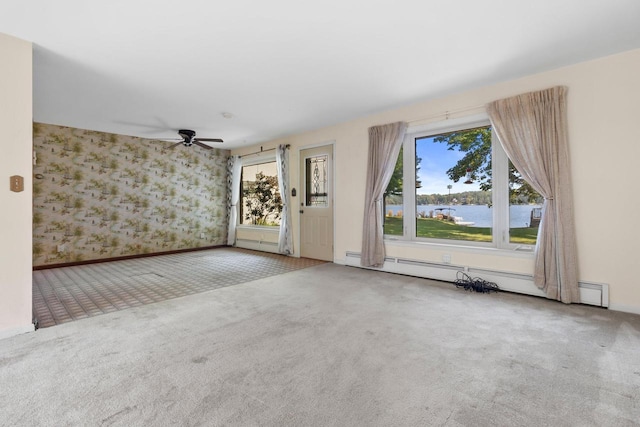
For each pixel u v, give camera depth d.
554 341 2.14
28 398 1.51
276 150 5.97
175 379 1.68
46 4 1.97
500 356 1.94
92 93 3.57
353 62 2.86
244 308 2.84
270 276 4.13
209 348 2.05
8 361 1.87
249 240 6.84
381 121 4.38
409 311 2.75
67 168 4.99
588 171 2.86
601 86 2.79
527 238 3.34
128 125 4.96
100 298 3.17
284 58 2.78
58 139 4.90
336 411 1.42
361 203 4.65
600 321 2.50
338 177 4.94
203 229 6.84
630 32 2.37
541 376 1.71
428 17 2.18
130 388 1.60
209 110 4.23
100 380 1.67
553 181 2.96
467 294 3.26
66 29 2.27
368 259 4.43
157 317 2.62
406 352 1.99
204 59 2.78
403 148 4.26
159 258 5.64
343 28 2.31
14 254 2.28
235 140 6.24
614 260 2.76
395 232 4.39
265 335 2.25
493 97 3.40
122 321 2.53
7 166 2.27
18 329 2.27
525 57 2.77
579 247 2.92
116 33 2.34
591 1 2.00
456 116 3.67
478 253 3.56
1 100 2.26
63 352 1.99
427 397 1.53
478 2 2.02
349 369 1.79
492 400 1.50
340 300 3.07
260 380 1.67
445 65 2.93
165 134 5.60
